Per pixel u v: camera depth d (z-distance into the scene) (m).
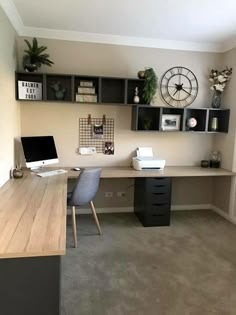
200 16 2.91
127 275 2.42
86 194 3.00
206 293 2.19
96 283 2.29
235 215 3.76
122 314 1.92
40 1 2.64
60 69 3.63
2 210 1.93
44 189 2.53
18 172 3.00
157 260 2.70
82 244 3.02
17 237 1.48
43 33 3.50
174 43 3.87
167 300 2.09
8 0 2.60
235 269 2.56
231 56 3.86
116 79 3.66
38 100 3.40
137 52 3.81
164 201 3.59
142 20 3.09
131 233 3.36
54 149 3.54
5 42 2.73
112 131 3.91
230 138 3.88
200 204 4.36
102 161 3.94
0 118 2.52
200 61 4.02
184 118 3.88
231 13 2.81
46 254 1.33
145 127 3.88
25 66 3.28
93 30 3.49
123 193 4.12
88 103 3.59
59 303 1.42
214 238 3.26
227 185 3.96
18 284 1.38
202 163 4.11
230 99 3.88
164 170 3.77
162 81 3.94
